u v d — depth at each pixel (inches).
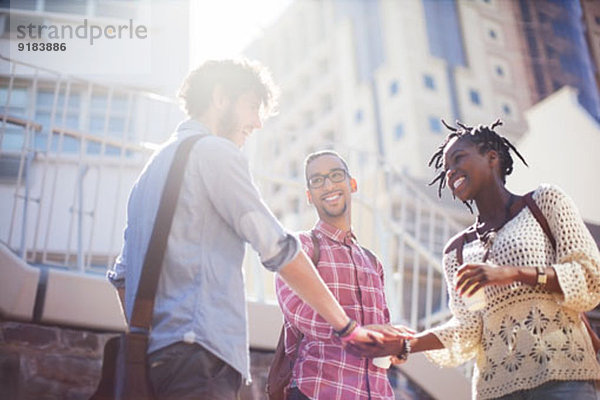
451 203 616.7
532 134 541.6
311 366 104.7
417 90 1470.2
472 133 111.0
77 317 146.9
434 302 490.0
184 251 77.9
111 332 154.0
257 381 163.8
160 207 77.9
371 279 113.7
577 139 514.6
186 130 86.8
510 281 94.3
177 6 297.9
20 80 278.4
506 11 1427.2
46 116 279.3
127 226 86.9
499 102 1381.6
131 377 71.5
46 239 164.9
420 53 1515.7
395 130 1486.2
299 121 1859.0
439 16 1535.4
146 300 74.3
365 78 1621.6
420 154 1412.4
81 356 149.3
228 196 79.4
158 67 288.8
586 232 100.0
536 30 1195.3
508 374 97.0
